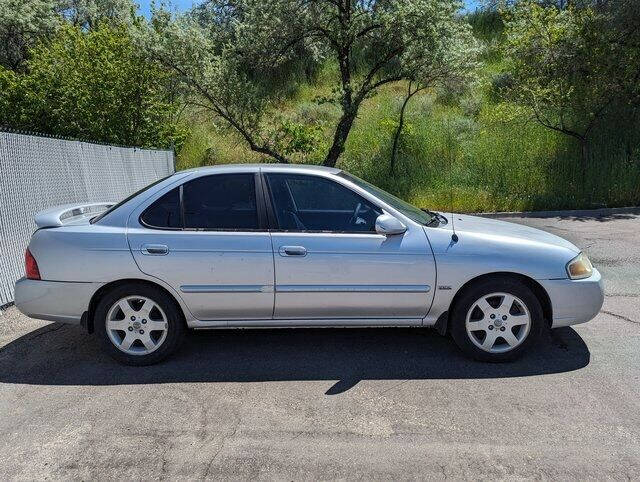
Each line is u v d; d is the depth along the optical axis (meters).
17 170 6.25
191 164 16.36
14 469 2.96
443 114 18.12
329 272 4.16
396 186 14.16
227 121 14.64
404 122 15.94
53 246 4.21
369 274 4.16
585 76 14.11
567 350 4.47
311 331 5.02
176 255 4.15
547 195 13.34
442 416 3.45
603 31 13.91
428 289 4.18
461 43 13.68
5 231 5.94
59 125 12.43
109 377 4.12
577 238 9.55
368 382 3.96
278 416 3.49
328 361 4.35
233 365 4.30
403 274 4.16
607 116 14.54
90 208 5.34
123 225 4.25
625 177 13.35
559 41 13.58
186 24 14.04
